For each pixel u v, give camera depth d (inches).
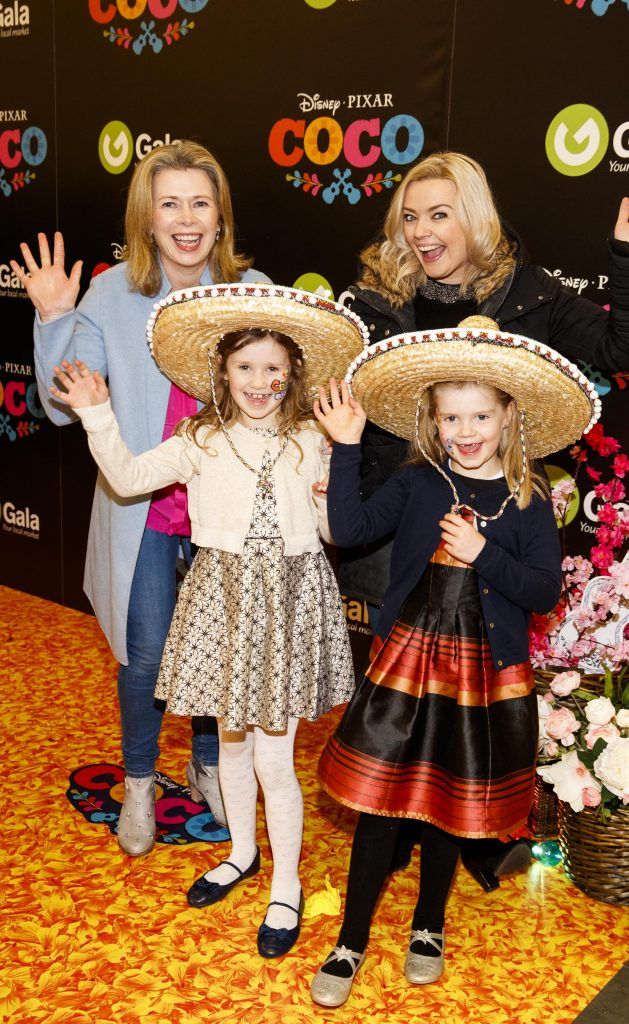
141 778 99.0
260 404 81.5
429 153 123.3
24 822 106.9
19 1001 79.5
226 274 90.5
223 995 80.9
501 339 70.6
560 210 114.6
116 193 157.9
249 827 93.7
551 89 112.3
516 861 96.4
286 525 82.2
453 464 80.1
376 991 81.9
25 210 171.5
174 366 84.8
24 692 141.3
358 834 80.2
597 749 92.3
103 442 78.7
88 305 89.1
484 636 77.5
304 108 133.9
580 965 85.7
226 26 139.2
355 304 100.5
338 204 133.5
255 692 82.0
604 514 100.5
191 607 84.0
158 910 92.0
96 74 155.7
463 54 118.1
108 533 92.9
